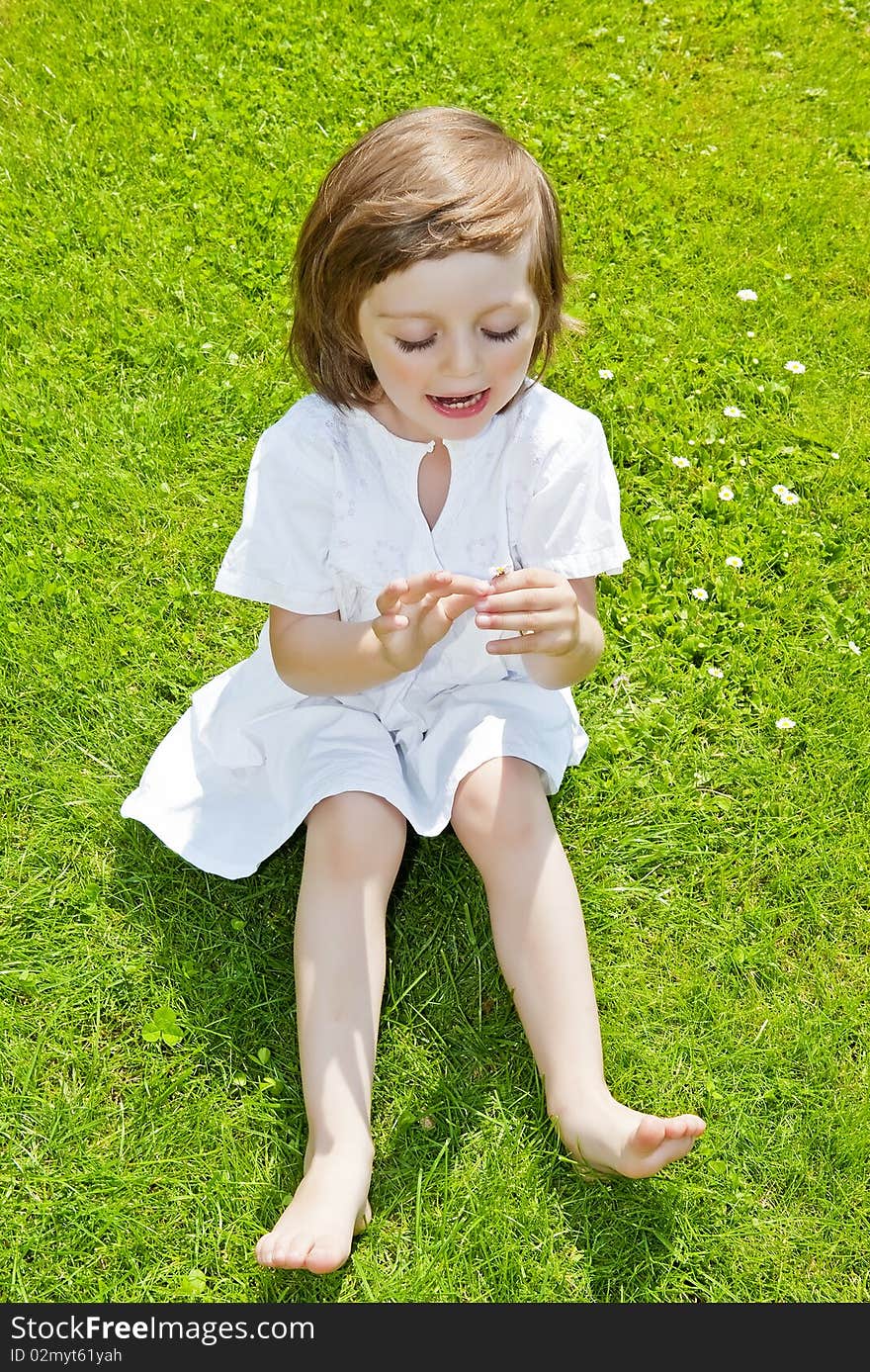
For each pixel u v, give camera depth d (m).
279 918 2.63
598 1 5.33
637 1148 2.08
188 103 4.56
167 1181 2.27
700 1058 2.48
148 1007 2.49
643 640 3.16
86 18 4.88
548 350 2.35
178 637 3.09
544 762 2.42
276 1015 2.49
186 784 2.64
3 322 3.77
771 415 3.74
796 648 3.16
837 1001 2.57
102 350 3.72
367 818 2.32
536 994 2.29
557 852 2.37
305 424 2.36
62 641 3.06
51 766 2.84
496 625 2.18
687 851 2.79
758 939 2.66
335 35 4.95
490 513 2.41
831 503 3.52
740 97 4.98
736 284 4.16
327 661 2.35
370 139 2.09
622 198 4.41
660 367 3.83
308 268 2.16
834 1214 2.30
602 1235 2.23
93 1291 2.15
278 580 2.37
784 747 3.00
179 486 3.41
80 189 4.21
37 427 3.48
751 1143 2.37
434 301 1.92
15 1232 2.20
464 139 2.01
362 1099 2.18
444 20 5.06
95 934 2.58
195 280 3.93
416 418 2.14
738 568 3.32
